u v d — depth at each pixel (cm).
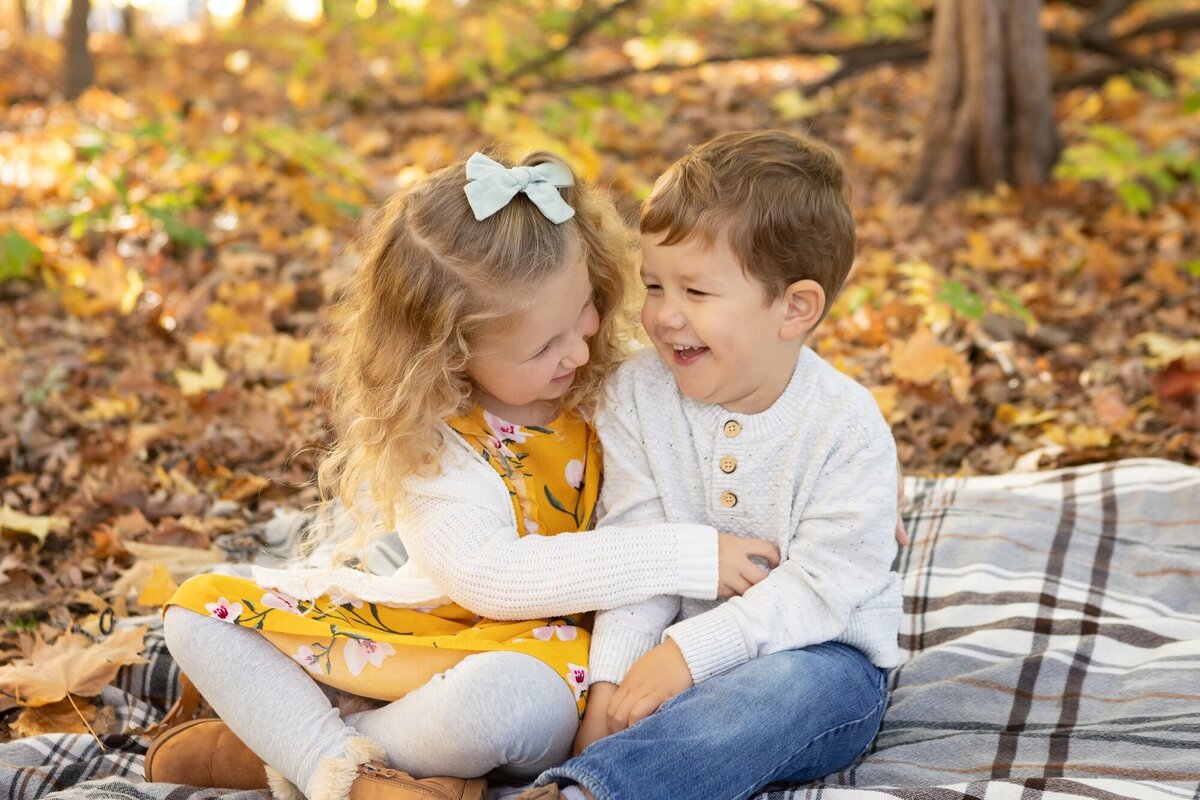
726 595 183
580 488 200
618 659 182
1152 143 615
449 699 166
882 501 186
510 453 191
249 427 347
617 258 193
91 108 735
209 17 1219
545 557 179
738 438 189
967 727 203
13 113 726
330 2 1088
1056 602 233
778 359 186
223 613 178
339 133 687
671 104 753
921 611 241
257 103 766
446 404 183
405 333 182
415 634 189
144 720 218
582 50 923
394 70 848
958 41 566
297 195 514
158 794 178
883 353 380
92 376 383
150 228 498
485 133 682
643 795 158
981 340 380
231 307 414
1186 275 444
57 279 458
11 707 218
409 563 198
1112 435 319
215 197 548
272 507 311
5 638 250
